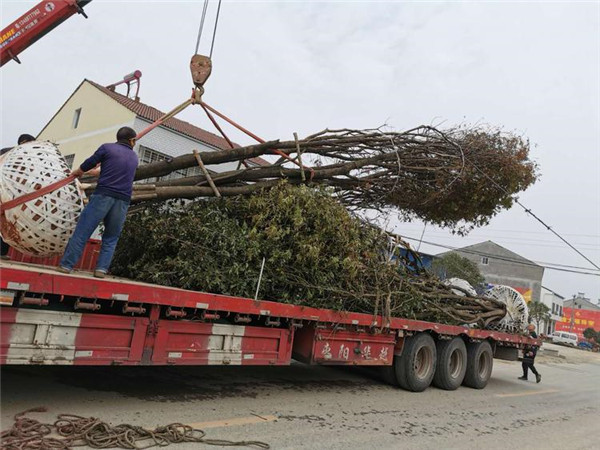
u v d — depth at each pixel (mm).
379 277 7980
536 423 7391
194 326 5352
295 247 6652
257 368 8922
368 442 5195
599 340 60250
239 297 5828
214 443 4492
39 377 5953
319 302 6754
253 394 6688
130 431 4398
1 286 3826
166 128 19109
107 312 4738
